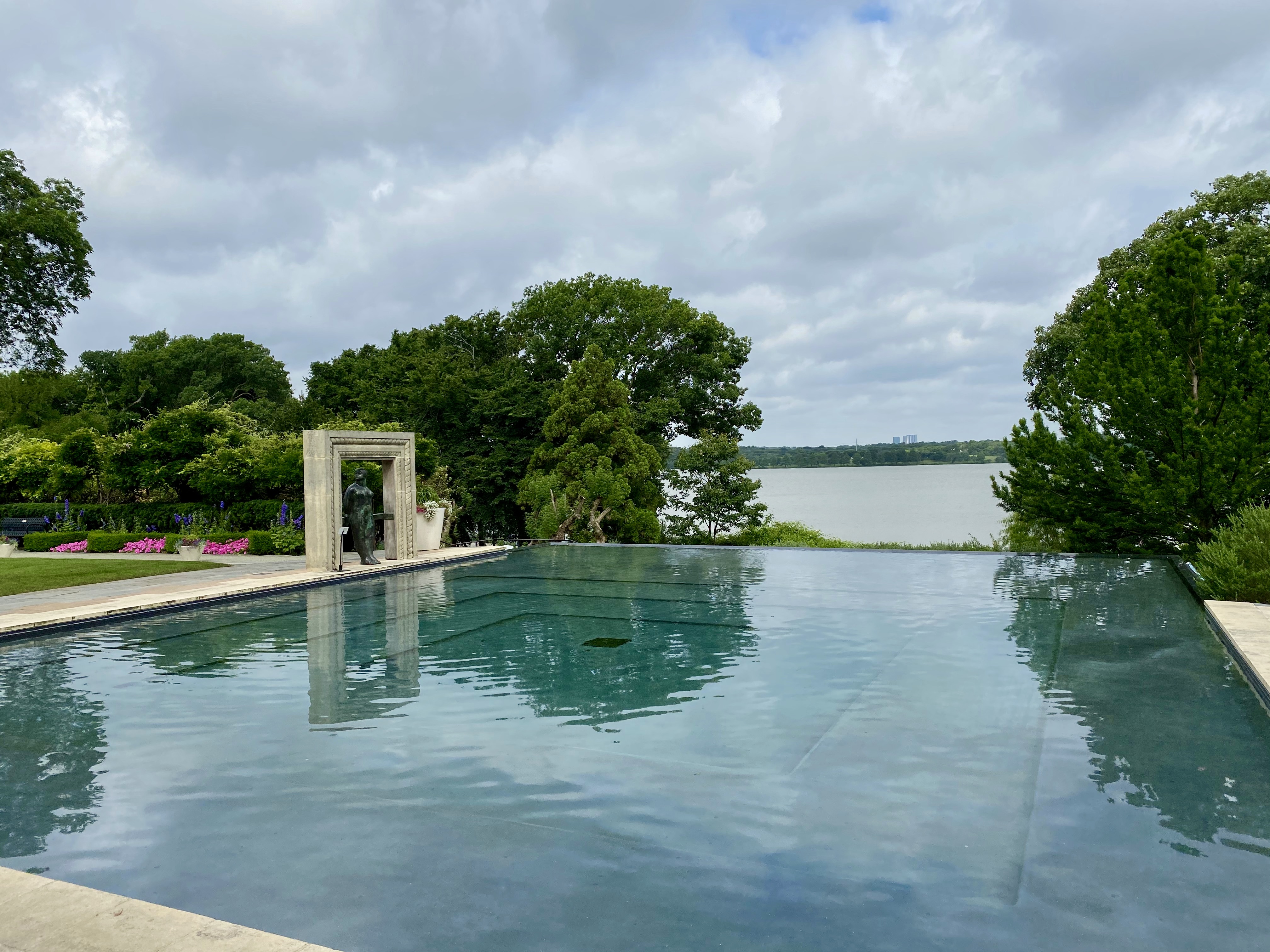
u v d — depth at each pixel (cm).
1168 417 1220
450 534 2148
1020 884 275
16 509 2028
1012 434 1460
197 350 5031
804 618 854
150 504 1928
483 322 3622
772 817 338
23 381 3778
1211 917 251
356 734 473
